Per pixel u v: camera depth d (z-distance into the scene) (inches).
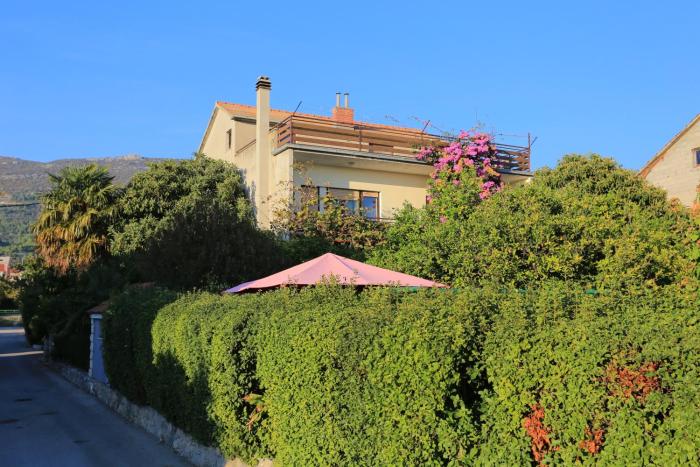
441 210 658.8
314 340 240.7
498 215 484.7
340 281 427.2
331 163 896.3
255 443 311.6
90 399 709.3
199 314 373.1
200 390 360.8
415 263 532.7
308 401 243.9
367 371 214.1
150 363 474.6
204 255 640.4
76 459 409.1
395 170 940.6
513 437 183.6
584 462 164.4
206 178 991.0
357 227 746.2
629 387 155.5
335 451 231.0
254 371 315.3
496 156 943.7
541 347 178.4
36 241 1068.5
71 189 1061.1
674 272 368.2
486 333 196.7
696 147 946.1
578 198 547.2
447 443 192.9
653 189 737.6
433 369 192.4
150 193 982.4
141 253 737.6
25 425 540.1
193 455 385.1
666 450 145.8
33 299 1355.8
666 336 157.9
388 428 202.8
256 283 504.4
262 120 920.9
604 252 429.4
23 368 1133.7
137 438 475.8
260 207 900.6
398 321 205.3
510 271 450.9
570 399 168.7
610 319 179.2
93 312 794.2
